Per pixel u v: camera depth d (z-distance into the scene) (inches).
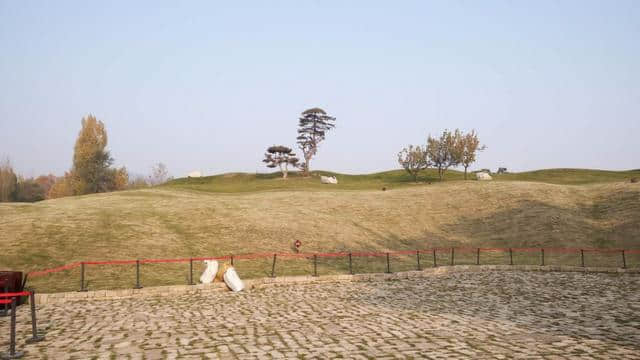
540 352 425.1
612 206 1792.6
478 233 1689.2
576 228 1605.6
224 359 411.5
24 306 705.0
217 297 784.3
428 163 3609.7
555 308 659.4
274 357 416.5
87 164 3710.6
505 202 1964.8
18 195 4131.4
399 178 3818.9
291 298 770.2
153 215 1552.7
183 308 682.2
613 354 417.1
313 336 497.0
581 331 511.8
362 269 1165.7
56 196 3725.4
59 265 1031.0
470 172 4178.2
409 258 1362.0
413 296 784.9
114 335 511.8
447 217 1886.1
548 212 1768.0
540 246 1482.5
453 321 573.0
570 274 1085.1
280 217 1683.1
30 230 1237.7
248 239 1412.4
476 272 1122.0
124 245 1211.9
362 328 535.5
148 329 541.0
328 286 910.4
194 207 1712.6
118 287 882.8
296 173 4190.5
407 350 435.8
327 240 1476.4
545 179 3115.2
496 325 546.9
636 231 1498.5
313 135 4453.7
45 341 486.0
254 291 849.5
